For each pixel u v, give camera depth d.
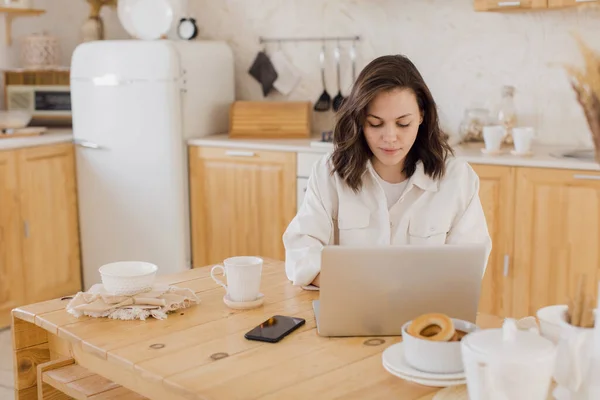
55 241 4.13
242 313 1.72
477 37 3.68
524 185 3.10
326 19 4.08
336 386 1.33
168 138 3.90
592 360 1.15
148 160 3.97
